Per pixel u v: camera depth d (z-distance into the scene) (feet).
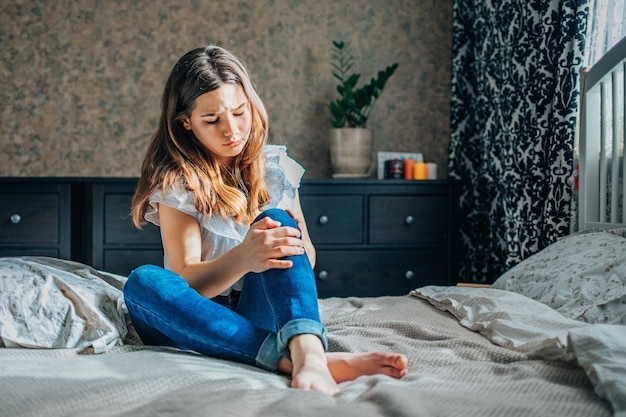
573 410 3.04
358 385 3.53
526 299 5.17
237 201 4.95
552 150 7.69
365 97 10.35
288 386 3.59
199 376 3.51
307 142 11.12
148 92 10.97
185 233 4.82
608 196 7.07
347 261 9.71
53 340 4.50
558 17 7.74
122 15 10.92
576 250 5.90
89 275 5.28
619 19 7.07
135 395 3.27
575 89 7.42
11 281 4.71
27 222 9.48
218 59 5.02
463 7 10.68
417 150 11.21
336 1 11.12
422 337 4.85
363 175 10.41
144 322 4.41
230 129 4.86
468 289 5.76
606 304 4.94
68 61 10.89
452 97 10.78
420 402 3.07
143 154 10.99
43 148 10.91
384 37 11.18
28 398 3.16
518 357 4.12
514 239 8.71
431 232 9.86
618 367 3.31
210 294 4.46
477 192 10.33
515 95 8.61
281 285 3.99
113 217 9.52
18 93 10.87
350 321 5.41
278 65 11.07
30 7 10.84
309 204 9.63
